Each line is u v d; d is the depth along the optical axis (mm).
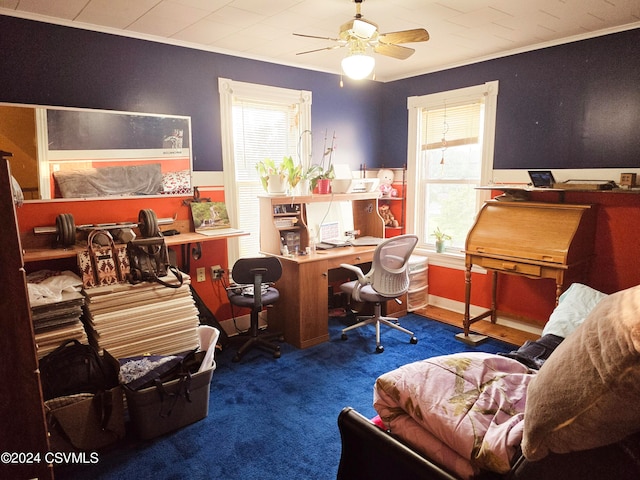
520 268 3168
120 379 2266
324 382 2912
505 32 3150
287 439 2293
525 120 3609
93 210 3020
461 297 4234
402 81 4539
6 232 1441
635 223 3057
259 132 3896
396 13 2742
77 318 2449
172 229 3352
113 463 2119
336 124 4402
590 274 3283
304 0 2506
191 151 3432
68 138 2875
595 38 3146
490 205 3590
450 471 1152
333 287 4438
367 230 4539
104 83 3012
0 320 1460
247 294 3340
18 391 1515
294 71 4027
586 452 945
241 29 3031
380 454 1343
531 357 2008
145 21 2861
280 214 3699
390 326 3666
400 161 4656
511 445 1069
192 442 2275
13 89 2691
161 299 2732
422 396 1280
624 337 838
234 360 3244
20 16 2668
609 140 3146
